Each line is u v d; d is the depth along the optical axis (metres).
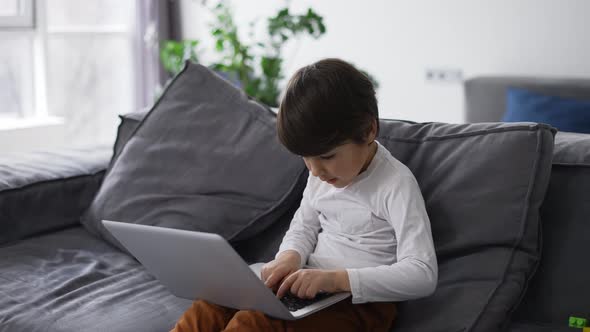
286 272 1.32
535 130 1.34
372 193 1.33
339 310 1.26
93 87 4.41
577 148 1.41
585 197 1.36
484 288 1.27
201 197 1.70
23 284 1.57
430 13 4.02
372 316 1.28
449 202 1.38
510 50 3.82
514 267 1.29
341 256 1.36
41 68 3.99
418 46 4.10
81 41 4.30
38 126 3.68
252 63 3.95
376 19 4.21
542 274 1.36
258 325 1.19
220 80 1.88
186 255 1.17
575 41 3.62
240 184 1.67
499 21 3.82
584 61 3.62
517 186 1.32
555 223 1.38
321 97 1.20
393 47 4.18
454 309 1.26
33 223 1.89
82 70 4.34
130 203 1.78
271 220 1.65
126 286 1.56
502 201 1.33
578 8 3.58
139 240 1.24
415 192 1.30
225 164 1.71
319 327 1.22
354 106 1.22
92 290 1.53
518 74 3.81
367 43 4.27
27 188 1.88
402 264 1.21
